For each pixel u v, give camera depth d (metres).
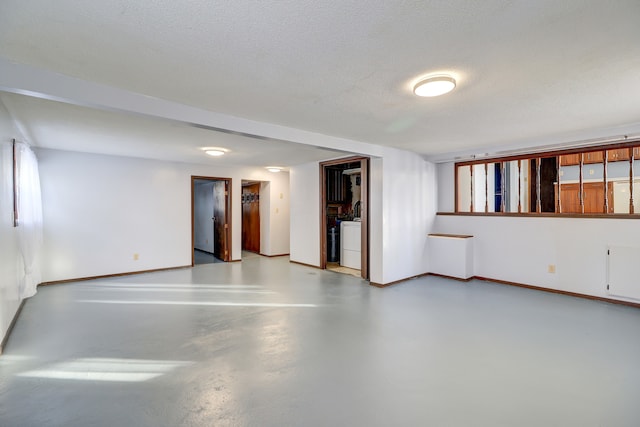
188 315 3.53
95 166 5.27
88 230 5.21
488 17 1.53
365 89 2.44
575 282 4.21
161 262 6.04
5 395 2.03
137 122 3.37
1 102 2.71
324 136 3.90
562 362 2.46
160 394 2.05
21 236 3.50
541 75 2.20
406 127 3.56
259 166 7.11
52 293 4.39
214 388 2.12
